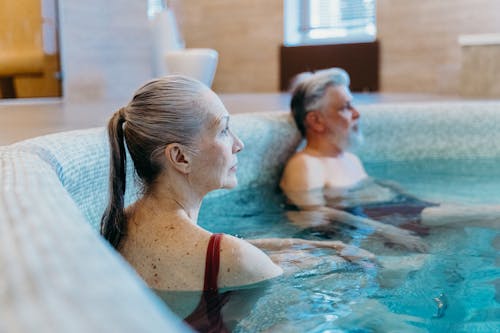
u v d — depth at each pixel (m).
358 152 2.59
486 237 1.42
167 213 1.05
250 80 6.75
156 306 0.34
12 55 4.94
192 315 0.92
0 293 0.35
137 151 1.05
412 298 1.01
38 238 0.45
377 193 2.00
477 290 1.06
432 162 2.59
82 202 1.28
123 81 5.45
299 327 0.88
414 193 1.99
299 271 1.12
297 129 2.32
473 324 0.91
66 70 5.02
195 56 3.56
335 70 2.25
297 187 2.09
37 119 2.70
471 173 2.35
